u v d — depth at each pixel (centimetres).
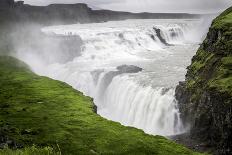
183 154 4428
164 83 9350
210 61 7938
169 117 8125
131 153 4319
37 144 4422
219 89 6706
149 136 4956
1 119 5478
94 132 4953
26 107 6278
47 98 6956
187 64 11881
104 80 11012
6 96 7175
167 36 18050
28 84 8406
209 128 6812
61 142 4538
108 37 16312
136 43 16412
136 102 9062
